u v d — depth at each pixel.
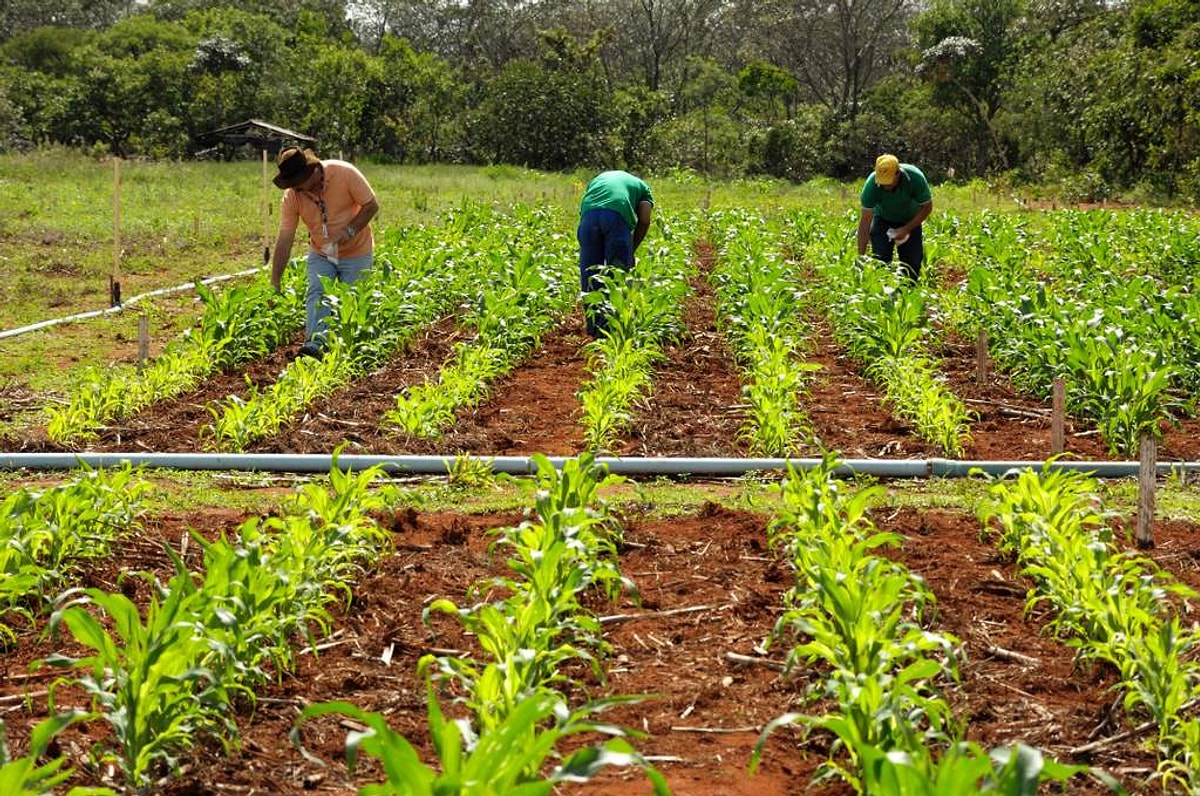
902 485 8.12
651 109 53.88
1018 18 55.09
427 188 35.47
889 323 11.11
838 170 56.78
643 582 6.28
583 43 71.19
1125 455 8.89
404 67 54.28
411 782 3.07
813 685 4.76
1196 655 5.37
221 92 53.88
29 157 38.78
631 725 4.78
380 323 11.53
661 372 11.49
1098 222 23.38
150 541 6.71
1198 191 38.25
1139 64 39.84
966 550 6.78
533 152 53.34
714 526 7.17
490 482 8.06
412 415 8.98
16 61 66.62
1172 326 11.16
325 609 5.79
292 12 77.81
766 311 11.88
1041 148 48.75
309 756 4.02
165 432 9.05
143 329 10.66
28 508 5.91
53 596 5.84
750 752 4.59
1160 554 6.71
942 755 4.43
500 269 13.92
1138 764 4.51
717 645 5.51
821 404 10.46
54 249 19.94
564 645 4.87
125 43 62.62
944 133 57.09
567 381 11.24
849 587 4.75
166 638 4.20
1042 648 5.50
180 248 20.81
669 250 15.88
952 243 21.16
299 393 9.67
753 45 73.19
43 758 4.39
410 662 5.32
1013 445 9.19
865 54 70.12
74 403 9.01
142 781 4.16
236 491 7.84
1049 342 10.58
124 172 36.91
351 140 54.09
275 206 28.61
